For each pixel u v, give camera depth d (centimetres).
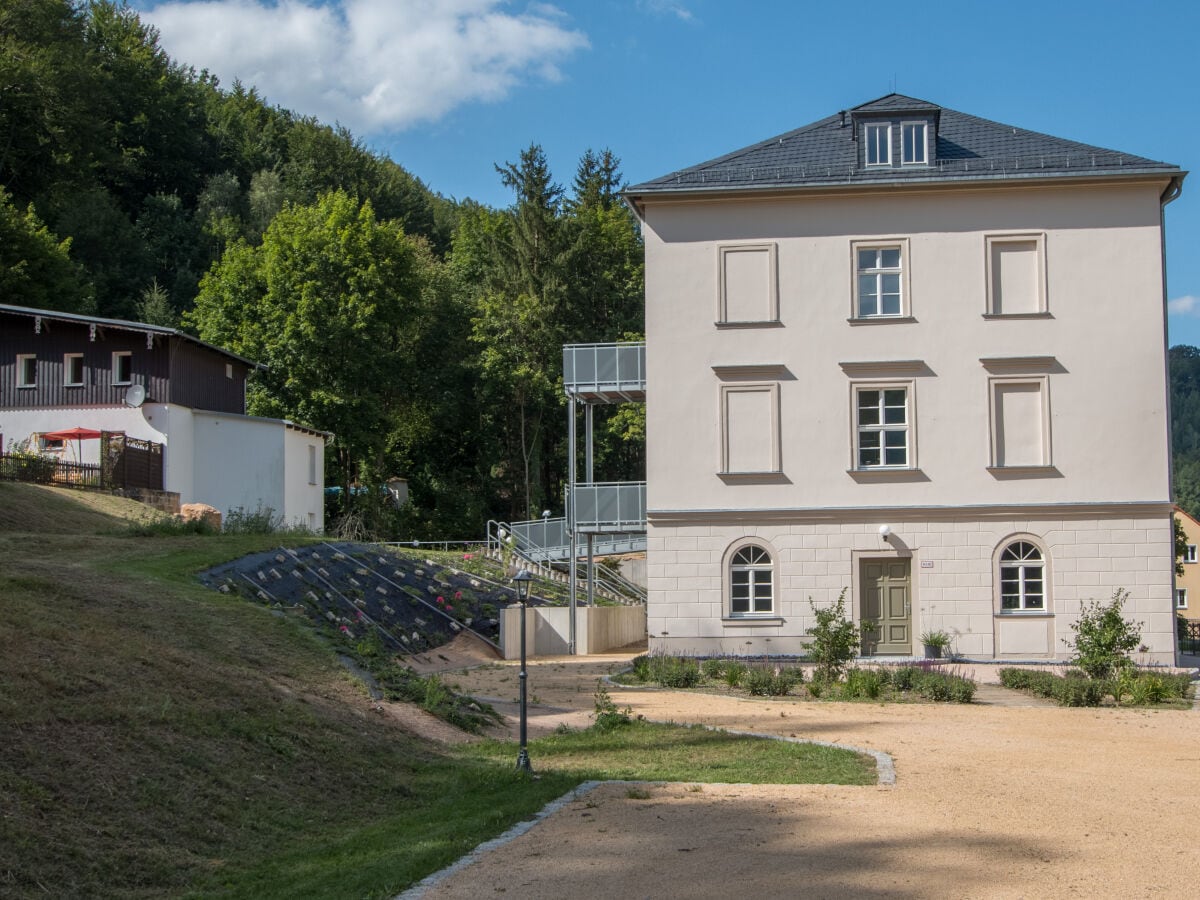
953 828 1110
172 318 6469
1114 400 2966
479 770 1476
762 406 3017
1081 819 1152
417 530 6284
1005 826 1120
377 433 6062
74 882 917
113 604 1706
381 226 6119
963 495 2969
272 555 2766
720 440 3014
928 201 3025
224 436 4650
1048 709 2111
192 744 1270
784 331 3023
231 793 1200
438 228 9238
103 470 3875
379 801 1327
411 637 2958
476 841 1084
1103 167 2977
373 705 1697
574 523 3341
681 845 1049
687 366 3036
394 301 6028
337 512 6131
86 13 8062
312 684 1681
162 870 988
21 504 3012
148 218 7544
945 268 3011
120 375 4491
